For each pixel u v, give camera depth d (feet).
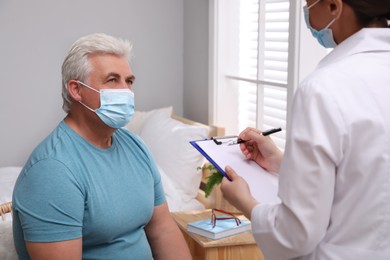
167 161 10.91
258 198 4.63
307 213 3.80
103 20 13.52
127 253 5.89
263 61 10.62
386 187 3.86
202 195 11.13
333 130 3.76
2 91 13.12
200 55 13.14
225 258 8.09
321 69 4.02
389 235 3.93
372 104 3.84
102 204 5.59
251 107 11.48
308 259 4.19
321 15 4.19
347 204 3.95
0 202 10.35
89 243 5.70
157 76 14.11
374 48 4.05
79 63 5.71
